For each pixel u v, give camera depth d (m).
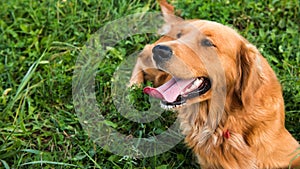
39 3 2.17
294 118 1.84
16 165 1.69
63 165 1.70
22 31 2.07
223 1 2.15
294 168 1.68
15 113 1.85
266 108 1.63
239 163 1.68
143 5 2.16
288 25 2.12
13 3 2.16
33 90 1.88
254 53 1.61
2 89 1.90
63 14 2.12
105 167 1.70
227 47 1.58
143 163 1.71
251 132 1.64
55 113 1.85
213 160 1.71
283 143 1.65
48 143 1.76
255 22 2.12
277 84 1.66
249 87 1.61
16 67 1.96
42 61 1.90
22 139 1.79
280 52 2.02
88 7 2.14
